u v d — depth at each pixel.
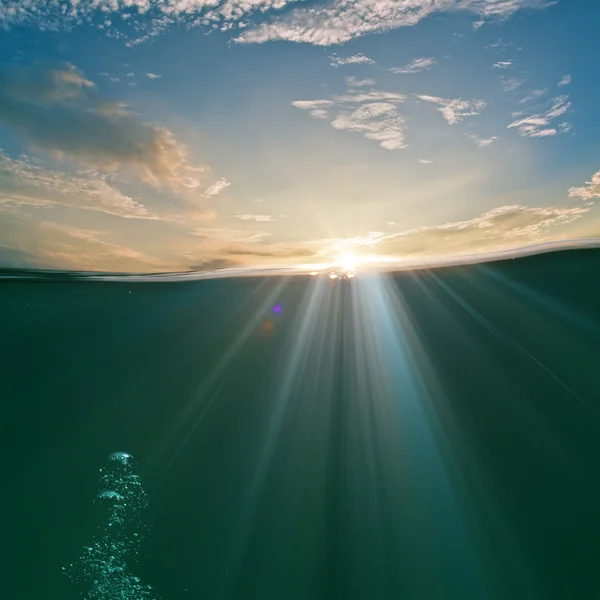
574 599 1.53
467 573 1.66
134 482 2.11
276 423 2.62
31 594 1.52
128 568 1.64
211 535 1.81
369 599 1.55
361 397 2.93
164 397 2.87
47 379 3.05
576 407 2.69
